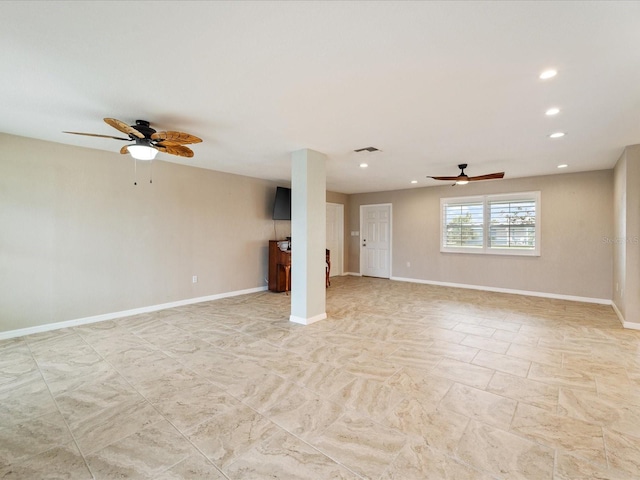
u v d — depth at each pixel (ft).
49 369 9.14
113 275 14.32
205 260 17.84
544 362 9.61
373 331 12.53
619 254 14.69
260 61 6.52
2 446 5.90
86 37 5.68
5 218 11.61
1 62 6.53
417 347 10.84
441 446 5.90
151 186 15.53
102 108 9.00
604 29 5.37
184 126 10.52
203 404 7.32
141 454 5.70
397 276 25.48
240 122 10.12
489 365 9.41
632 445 5.92
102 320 13.97
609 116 9.48
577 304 17.12
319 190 13.87
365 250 27.55
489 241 20.99
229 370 9.07
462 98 8.29
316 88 7.75
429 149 13.32
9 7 4.84
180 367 9.27
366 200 27.27
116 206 14.37
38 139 12.23
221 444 5.97
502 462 5.49
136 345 11.03
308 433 6.29
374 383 8.32
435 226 23.44
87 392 7.86
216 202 18.30
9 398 7.59
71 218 13.10
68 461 5.52
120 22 5.24
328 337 11.83
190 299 17.19
